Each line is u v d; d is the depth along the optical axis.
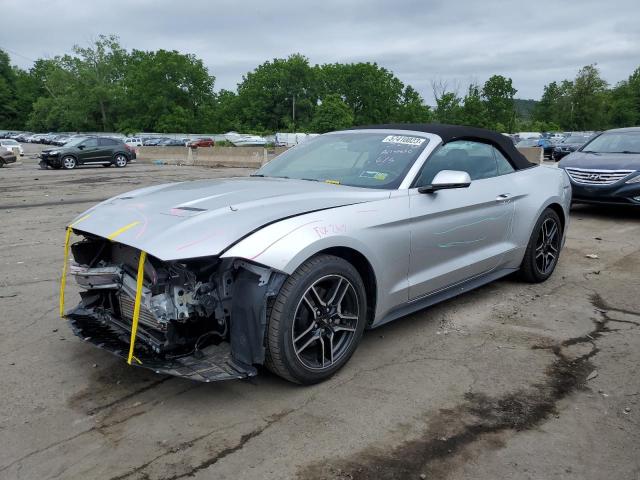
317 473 2.39
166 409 2.93
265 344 2.93
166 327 2.88
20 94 117.12
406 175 3.73
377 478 2.37
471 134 4.41
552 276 5.47
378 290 3.43
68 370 3.40
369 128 4.54
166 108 95.12
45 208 10.69
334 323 3.22
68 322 3.44
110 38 99.38
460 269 4.09
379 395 3.07
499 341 3.84
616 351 3.67
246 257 2.72
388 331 4.02
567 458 2.50
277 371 3.01
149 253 2.71
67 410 2.93
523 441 2.63
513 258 4.75
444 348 3.72
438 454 2.53
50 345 3.79
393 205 3.51
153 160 32.28
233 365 2.89
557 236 5.33
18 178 18.67
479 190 4.23
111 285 3.17
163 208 3.20
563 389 3.15
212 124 98.44
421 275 3.78
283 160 4.52
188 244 2.73
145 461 2.48
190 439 2.65
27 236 7.71
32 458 2.51
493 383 3.22
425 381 3.24
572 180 8.76
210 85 99.81
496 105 80.88
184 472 2.40
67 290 5.02
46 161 24.12
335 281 3.17
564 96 99.62
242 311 2.85
